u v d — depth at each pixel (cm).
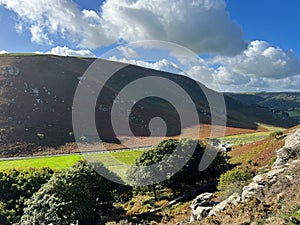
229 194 2305
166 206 3055
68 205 2650
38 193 2805
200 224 1611
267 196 1470
